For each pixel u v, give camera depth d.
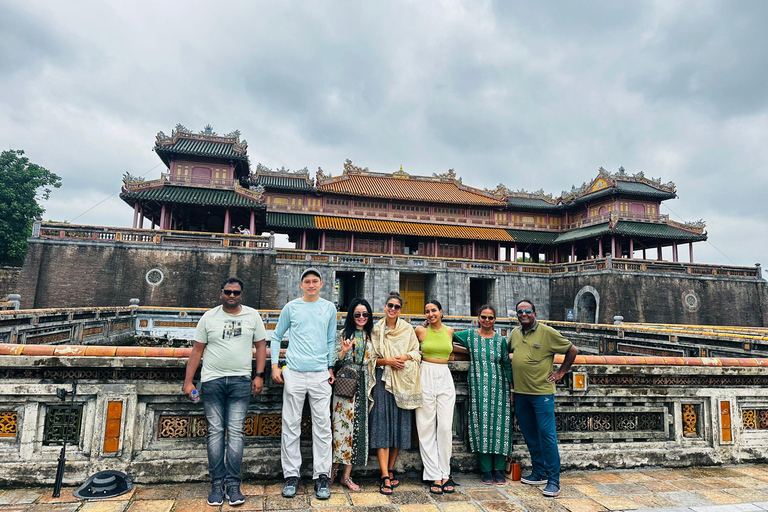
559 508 4.72
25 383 4.96
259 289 31.47
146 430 5.20
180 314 23.97
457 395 5.99
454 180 52.81
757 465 6.40
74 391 5.03
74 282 28.34
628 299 34.69
